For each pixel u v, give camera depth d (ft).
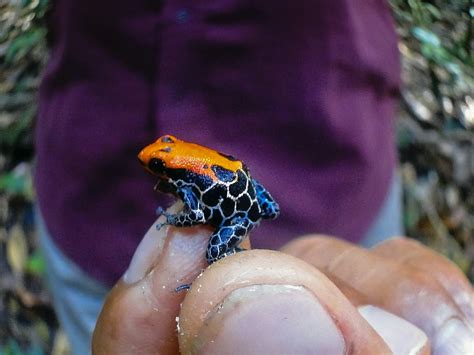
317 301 0.24
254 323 0.23
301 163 0.42
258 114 0.41
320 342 0.23
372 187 0.45
